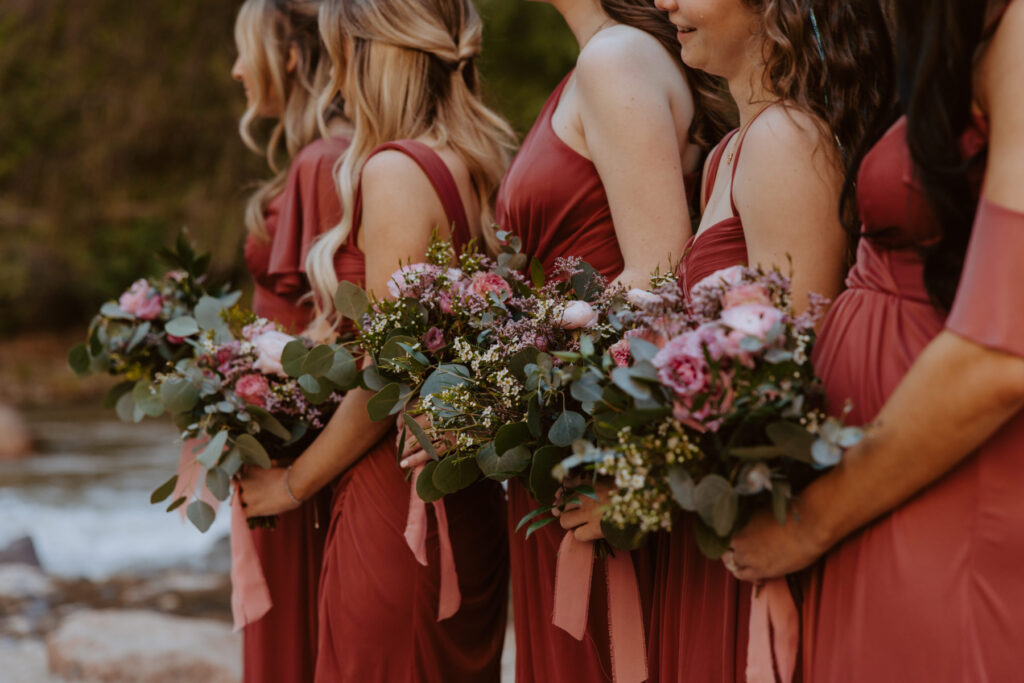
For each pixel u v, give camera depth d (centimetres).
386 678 216
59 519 693
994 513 127
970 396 119
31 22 1611
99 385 1349
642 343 140
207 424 220
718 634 158
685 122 194
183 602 490
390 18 225
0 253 1592
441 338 187
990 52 122
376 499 218
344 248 230
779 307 139
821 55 152
